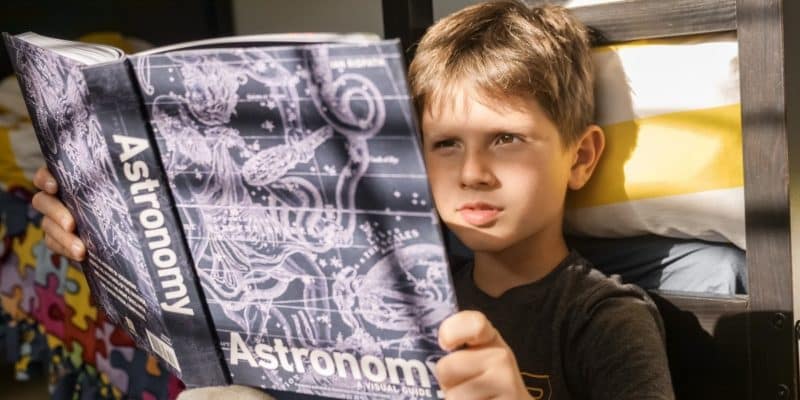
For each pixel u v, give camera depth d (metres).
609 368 0.88
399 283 0.71
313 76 0.66
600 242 1.07
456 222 0.94
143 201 0.79
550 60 0.91
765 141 0.91
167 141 0.76
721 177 0.95
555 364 0.94
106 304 1.07
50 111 0.91
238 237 0.77
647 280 1.03
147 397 1.61
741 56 0.91
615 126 0.99
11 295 1.99
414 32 1.17
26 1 2.34
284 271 0.76
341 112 0.67
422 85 0.93
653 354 0.86
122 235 0.86
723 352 0.98
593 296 0.92
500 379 0.72
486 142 0.91
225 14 2.14
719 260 0.99
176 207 0.79
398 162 0.66
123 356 1.64
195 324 0.84
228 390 0.84
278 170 0.72
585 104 0.97
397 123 0.65
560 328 0.94
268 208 0.74
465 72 0.90
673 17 0.94
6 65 2.35
